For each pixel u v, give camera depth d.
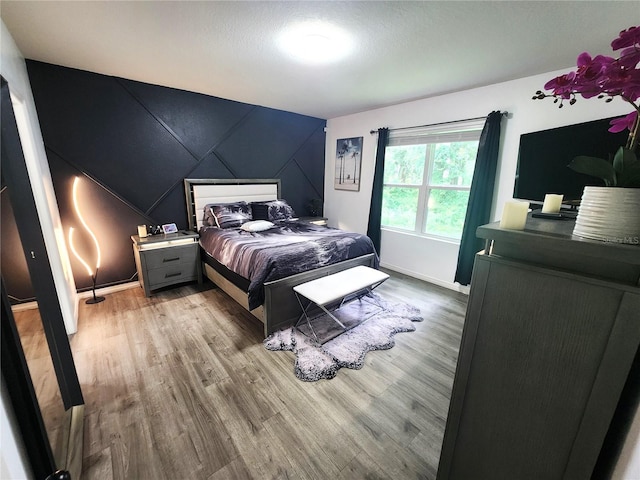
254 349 2.21
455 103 3.22
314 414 1.62
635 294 0.62
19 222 1.32
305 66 2.50
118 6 1.64
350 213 4.77
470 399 0.97
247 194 4.13
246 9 1.67
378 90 3.17
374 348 2.25
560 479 0.82
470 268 3.22
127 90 3.01
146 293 3.08
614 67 0.69
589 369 0.72
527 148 2.08
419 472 1.31
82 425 1.49
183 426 1.52
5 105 1.27
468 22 1.76
